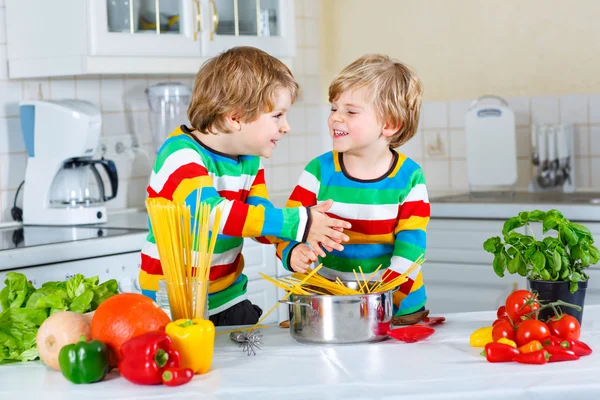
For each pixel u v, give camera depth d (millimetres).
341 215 2068
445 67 4426
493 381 1385
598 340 1657
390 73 1989
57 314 1541
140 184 3893
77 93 3611
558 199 3697
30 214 3324
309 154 4754
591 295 3363
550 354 1494
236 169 2016
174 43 3455
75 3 3174
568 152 4035
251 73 1848
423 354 1563
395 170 2064
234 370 1487
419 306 1961
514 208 3520
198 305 1559
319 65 4785
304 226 1757
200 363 1453
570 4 4086
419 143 4516
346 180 2078
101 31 3184
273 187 4539
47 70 3281
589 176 4102
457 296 3674
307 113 4730
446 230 3676
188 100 3771
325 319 1647
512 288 3547
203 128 1923
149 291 2072
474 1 4324
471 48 4352
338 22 4730
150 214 1558
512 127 4059
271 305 3650
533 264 1746
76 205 3328
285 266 1899
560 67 4141
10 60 3377
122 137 3746
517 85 4254
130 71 3312
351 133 1991
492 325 1677
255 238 2002
